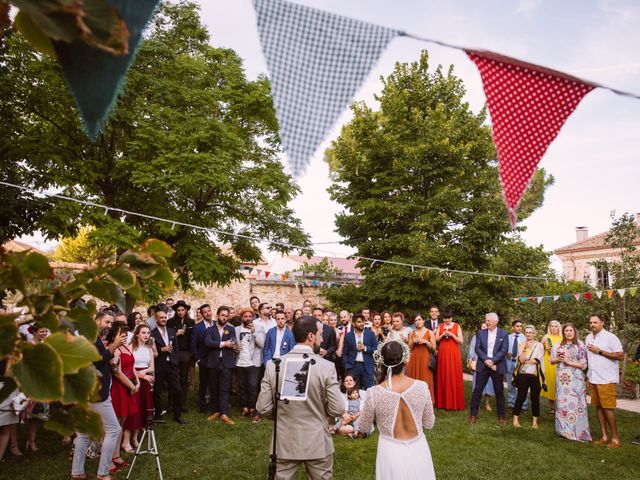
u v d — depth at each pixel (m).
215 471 5.72
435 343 9.53
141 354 6.66
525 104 1.67
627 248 12.41
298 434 3.57
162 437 7.07
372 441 6.98
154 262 1.47
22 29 1.10
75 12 0.88
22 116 12.73
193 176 11.30
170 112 12.41
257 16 1.40
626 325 11.30
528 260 14.34
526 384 8.02
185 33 14.82
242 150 12.76
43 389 1.03
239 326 8.95
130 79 12.06
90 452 6.10
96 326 1.42
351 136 15.18
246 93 14.34
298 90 1.38
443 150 13.91
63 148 12.74
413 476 3.38
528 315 17.97
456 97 15.94
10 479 5.36
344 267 35.47
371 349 9.05
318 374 3.65
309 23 1.41
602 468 6.00
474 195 15.13
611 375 7.01
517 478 5.66
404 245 13.70
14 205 10.45
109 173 12.89
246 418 8.30
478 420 8.48
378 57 1.40
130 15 1.13
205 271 12.23
